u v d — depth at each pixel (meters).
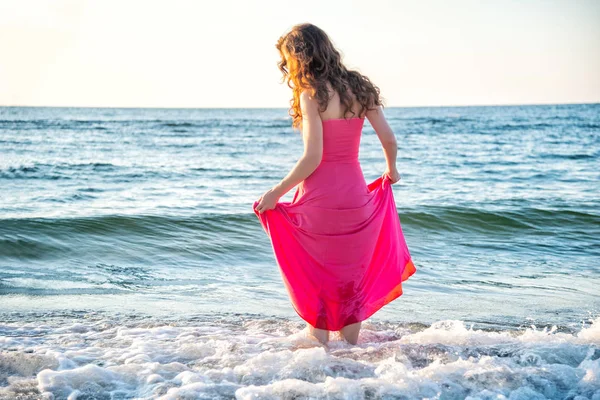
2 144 30.75
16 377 2.66
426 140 36.78
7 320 3.76
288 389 2.45
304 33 2.96
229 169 18.58
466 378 2.64
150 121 76.38
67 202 10.41
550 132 43.19
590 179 14.80
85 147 29.38
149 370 2.75
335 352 3.04
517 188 13.11
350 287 3.12
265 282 5.12
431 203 10.24
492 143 32.34
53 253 6.00
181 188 13.16
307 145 2.96
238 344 3.16
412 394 2.48
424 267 5.74
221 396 2.44
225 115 126.75
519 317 4.06
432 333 3.34
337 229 3.04
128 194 11.80
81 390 2.52
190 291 4.74
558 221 8.06
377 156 24.72
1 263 5.59
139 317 3.91
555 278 5.31
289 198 10.63
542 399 2.47
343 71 3.02
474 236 7.40
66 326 3.61
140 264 5.78
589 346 3.10
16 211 9.16
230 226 7.37
